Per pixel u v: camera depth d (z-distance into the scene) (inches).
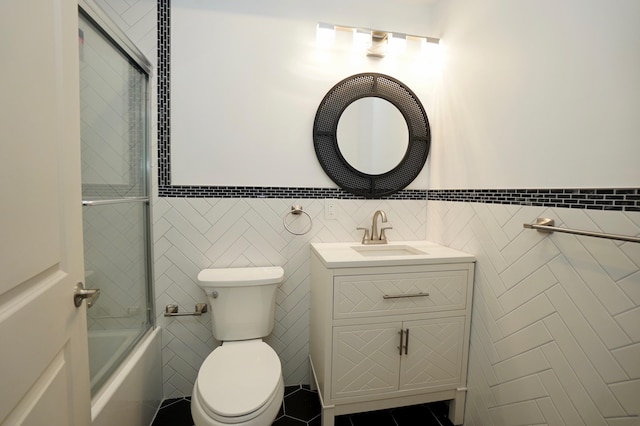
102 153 44.1
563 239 38.1
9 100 18.7
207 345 63.3
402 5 66.6
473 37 54.6
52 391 24.2
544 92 40.6
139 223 56.9
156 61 57.6
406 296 51.7
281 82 62.2
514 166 45.7
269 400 40.6
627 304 31.5
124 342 50.6
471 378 54.9
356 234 67.6
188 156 59.8
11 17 18.8
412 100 67.6
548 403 40.1
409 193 69.6
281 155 63.1
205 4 58.7
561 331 38.5
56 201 24.9
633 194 30.7
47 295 23.3
